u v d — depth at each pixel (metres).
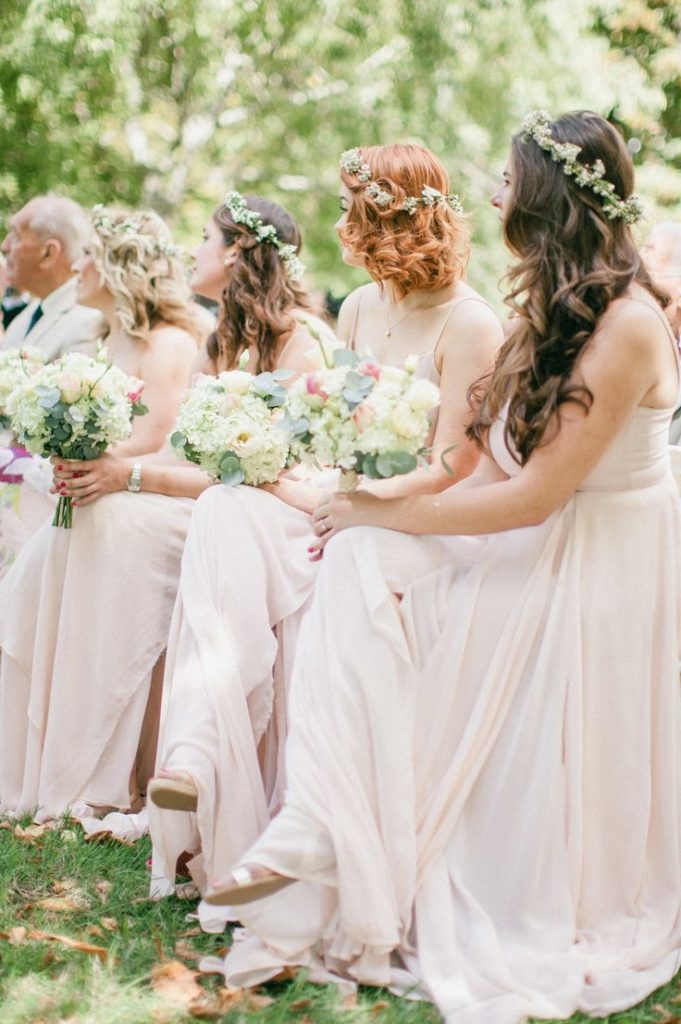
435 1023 2.59
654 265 3.85
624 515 2.98
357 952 2.74
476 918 2.79
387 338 3.68
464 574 3.06
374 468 2.93
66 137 10.19
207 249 4.18
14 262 5.38
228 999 2.62
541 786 2.86
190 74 10.81
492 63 10.80
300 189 11.77
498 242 11.41
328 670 2.86
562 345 2.91
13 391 3.67
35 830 3.53
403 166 3.52
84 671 3.71
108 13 9.76
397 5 10.68
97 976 2.68
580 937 2.87
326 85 11.23
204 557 3.32
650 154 10.94
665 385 2.95
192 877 3.14
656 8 10.74
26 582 3.79
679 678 3.03
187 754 2.97
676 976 2.85
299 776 2.76
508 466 3.09
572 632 2.91
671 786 2.98
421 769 2.90
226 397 3.47
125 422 3.69
